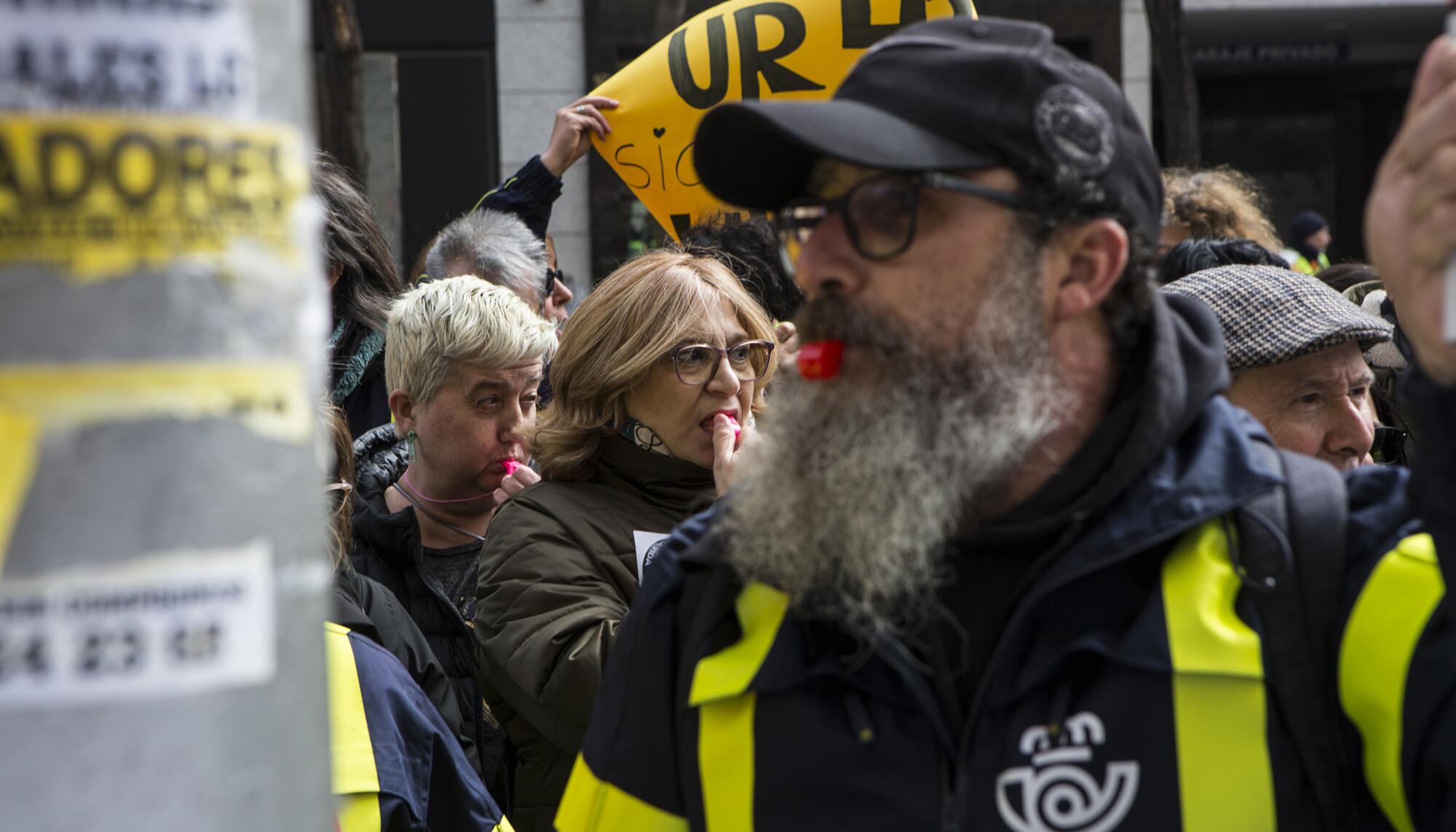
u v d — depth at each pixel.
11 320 0.69
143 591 0.71
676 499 2.59
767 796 1.34
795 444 1.38
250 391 0.74
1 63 0.69
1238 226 4.05
